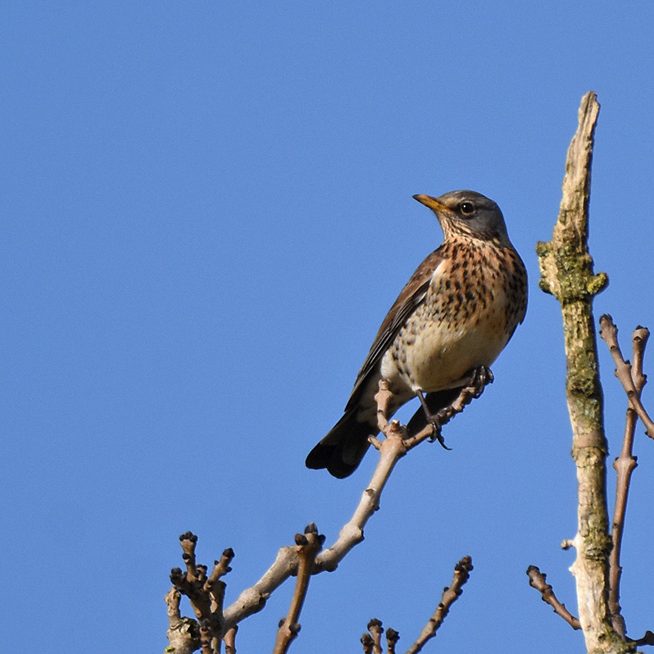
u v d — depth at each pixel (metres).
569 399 9.67
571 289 9.90
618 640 8.98
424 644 9.88
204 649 8.31
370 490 9.99
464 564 9.96
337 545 9.59
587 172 10.06
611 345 10.40
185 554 8.37
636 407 10.10
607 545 9.20
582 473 9.41
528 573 10.33
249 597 9.19
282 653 7.39
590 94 10.29
